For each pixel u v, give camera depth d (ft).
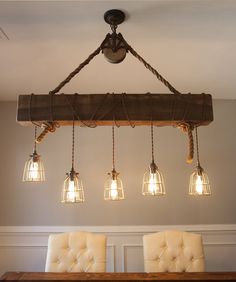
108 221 9.35
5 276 5.51
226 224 9.37
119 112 4.11
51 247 6.82
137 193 9.50
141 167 9.63
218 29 5.49
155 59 6.71
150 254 6.73
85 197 9.46
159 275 5.52
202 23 5.27
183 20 5.17
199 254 6.67
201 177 5.08
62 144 9.75
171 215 9.41
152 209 9.42
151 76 7.86
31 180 4.91
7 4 4.66
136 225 9.34
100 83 8.32
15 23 5.23
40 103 4.14
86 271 6.57
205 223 9.38
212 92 9.31
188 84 8.48
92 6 4.75
